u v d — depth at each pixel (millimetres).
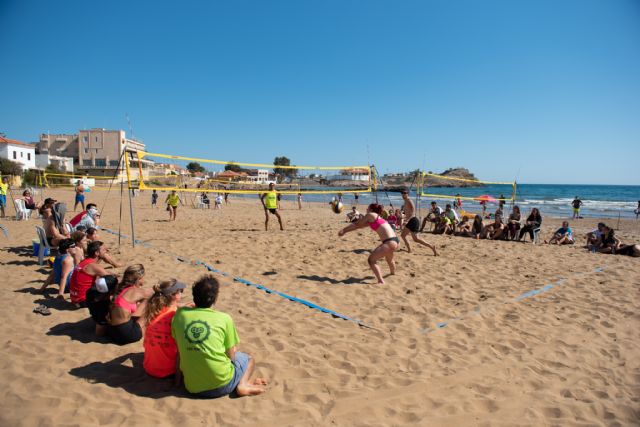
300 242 8070
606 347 3443
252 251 7059
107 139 55031
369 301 4473
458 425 2336
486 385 2777
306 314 4051
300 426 2266
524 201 32500
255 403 2488
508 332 3723
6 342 3160
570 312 4258
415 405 2523
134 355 3086
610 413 2494
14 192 23922
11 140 39656
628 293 4973
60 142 56594
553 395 2686
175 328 2514
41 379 2637
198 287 2555
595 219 18297
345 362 3039
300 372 2883
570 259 7039
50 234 5711
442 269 5984
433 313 4168
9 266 5512
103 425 2191
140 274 3365
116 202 21453
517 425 2354
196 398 2504
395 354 3211
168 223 11633
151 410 2359
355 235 9195
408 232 7176
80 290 3922
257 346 3283
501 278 5570
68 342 3236
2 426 2135
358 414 2402
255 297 4508
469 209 22797
